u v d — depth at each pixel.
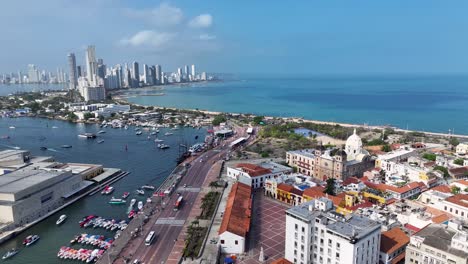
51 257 159.50
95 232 182.50
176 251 156.25
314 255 141.12
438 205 185.88
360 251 126.25
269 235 172.25
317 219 137.62
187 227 179.38
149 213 196.50
